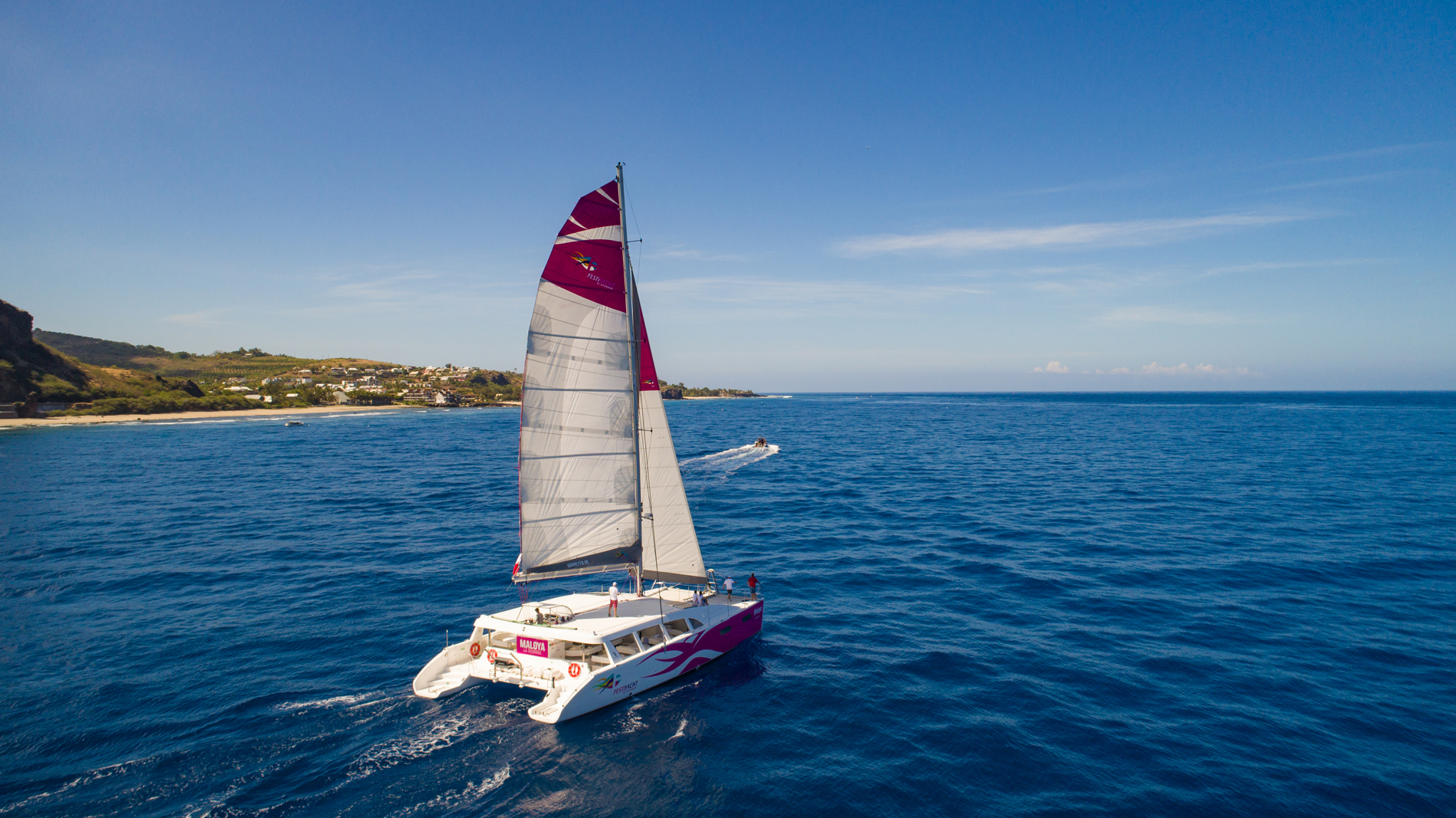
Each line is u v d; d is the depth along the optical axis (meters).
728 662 21.06
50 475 64.50
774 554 34.47
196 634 22.50
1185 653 21.16
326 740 15.77
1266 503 47.19
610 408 19.92
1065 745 15.88
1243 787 14.12
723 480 62.53
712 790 14.20
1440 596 26.52
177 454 85.00
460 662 19.17
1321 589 27.61
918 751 15.70
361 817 13.04
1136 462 72.38
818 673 20.12
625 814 13.34
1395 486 54.09
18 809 12.90
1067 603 26.19
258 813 13.03
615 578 29.39
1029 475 63.88
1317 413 182.50
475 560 32.66
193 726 16.27
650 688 18.92
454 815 13.19
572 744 15.95
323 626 23.42
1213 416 169.38
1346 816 13.14
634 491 20.66
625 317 19.94
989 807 13.60
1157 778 14.50
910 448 91.75
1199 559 32.44
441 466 73.75
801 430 133.50
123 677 19.03
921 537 38.12
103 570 30.53
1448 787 14.04
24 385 149.00
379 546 35.78
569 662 18.11
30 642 21.73
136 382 187.62
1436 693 18.27
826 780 14.59
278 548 35.12
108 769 14.36
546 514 18.97
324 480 62.19
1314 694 18.31
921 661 20.91
